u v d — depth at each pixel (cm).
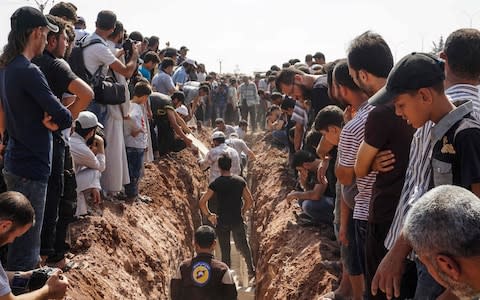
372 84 449
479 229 227
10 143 559
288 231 1034
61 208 651
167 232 1095
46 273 485
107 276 736
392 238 395
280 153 1828
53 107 543
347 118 568
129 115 946
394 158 426
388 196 432
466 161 332
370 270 453
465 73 371
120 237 862
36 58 603
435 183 348
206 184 1752
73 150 763
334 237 879
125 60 962
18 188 549
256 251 1326
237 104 2916
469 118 340
